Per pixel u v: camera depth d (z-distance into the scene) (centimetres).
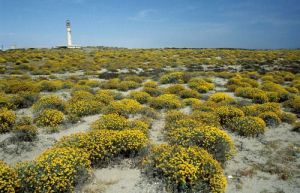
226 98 1856
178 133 1077
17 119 1440
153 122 1429
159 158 870
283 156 1068
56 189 755
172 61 5038
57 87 2361
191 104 1792
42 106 1538
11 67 3941
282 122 1469
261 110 1555
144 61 5125
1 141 1156
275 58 5459
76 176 814
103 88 2427
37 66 4250
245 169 962
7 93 2141
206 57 5903
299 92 2366
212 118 1331
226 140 1008
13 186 740
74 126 1352
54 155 841
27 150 1075
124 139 998
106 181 855
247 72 3472
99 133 1018
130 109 1534
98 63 4719
